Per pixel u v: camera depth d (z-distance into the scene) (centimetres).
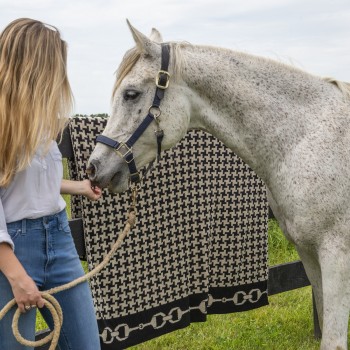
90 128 268
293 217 253
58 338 191
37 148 170
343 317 247
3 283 170
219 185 325
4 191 173
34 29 174
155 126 246
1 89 166
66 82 177
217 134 261
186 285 316
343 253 246
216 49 258
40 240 179
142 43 242
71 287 187
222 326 383
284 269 385
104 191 274
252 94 253
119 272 284
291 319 397
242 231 339
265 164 259
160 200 299
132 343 293
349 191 245
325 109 254
